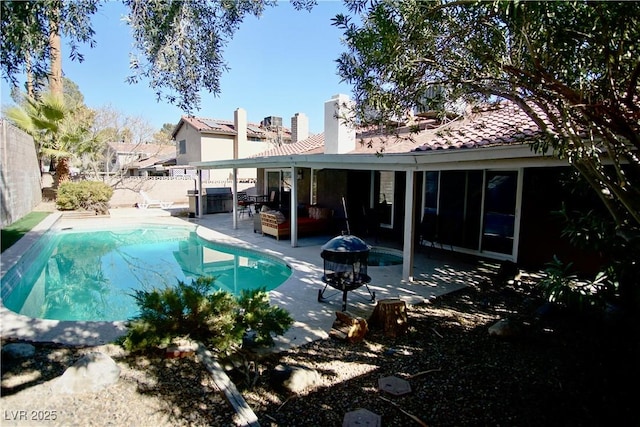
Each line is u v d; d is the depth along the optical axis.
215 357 4.13
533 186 8.80
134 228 16.02
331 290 7.00
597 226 4.65
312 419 3.20
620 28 2.21
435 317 5.67
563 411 3.23
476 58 2.98
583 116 2.79
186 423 3.01
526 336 4.85
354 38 3.22
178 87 3.69
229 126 30.53
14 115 16.02
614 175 3.62
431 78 3.23
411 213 7.58
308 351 4.49
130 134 29.09
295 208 11.16
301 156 9.97
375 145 10.30
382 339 4.84
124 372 3.78
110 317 7.08
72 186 18.03
